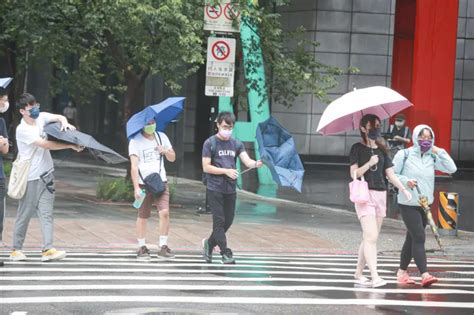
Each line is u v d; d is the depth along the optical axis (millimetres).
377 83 77625
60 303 19125
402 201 23891
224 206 26859
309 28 76812
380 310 19547
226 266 26422
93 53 48875
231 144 26625
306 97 76312
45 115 25891
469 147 84188
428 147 23891
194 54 40344
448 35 65312
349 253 32000
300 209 45969
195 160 79062
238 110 76250
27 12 42031
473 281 25406
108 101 84688
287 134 32312
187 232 34125
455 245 34938
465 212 47906
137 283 22234
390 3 77375
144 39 41688
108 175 60938
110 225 34750
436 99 65438
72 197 45062
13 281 22031
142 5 38688
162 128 28172
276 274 25016
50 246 26125
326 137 76938
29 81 80250
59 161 72625
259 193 53594
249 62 45875
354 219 42375
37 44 44531
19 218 26016
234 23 40219
